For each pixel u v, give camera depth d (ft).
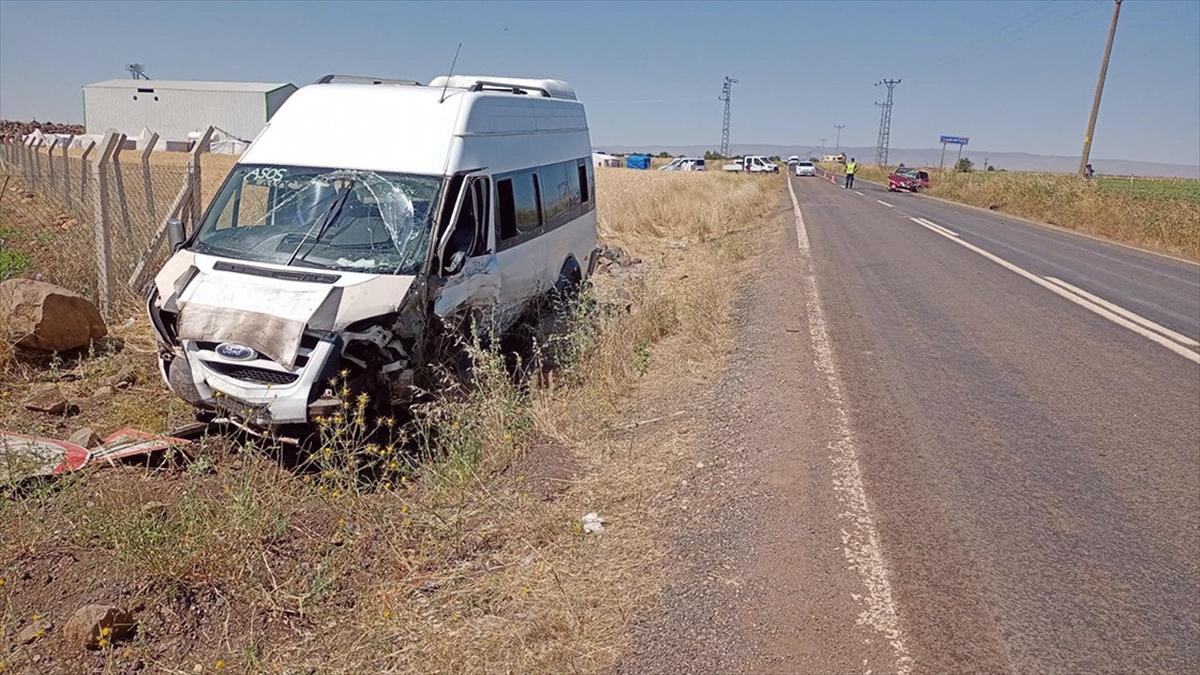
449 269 19.90
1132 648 11.48
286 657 11.41
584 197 33.32
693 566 13.07
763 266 44.09
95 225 30.76
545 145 28.30
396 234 19.53
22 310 22.88
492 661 10.66
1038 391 23.06
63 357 23.77
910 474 17.07
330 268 18.69
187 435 18.51
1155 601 12.70
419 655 10.96
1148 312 35.01
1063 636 11.69
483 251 22.03
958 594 12.64
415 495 15.85
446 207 20.25
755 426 19.21
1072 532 14.83
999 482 16.87
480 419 17.78
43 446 16.35
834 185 170.09
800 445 18.29
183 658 11.59
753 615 11.82
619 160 271.08
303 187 20.62
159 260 31.55
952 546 14.12
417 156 21.02
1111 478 17.26
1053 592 12.83
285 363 16.58
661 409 20.51
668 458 17.21
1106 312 34.50
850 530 14.49
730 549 13.62
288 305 17.26
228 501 14.65
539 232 26.58
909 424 20.06
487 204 22.38
